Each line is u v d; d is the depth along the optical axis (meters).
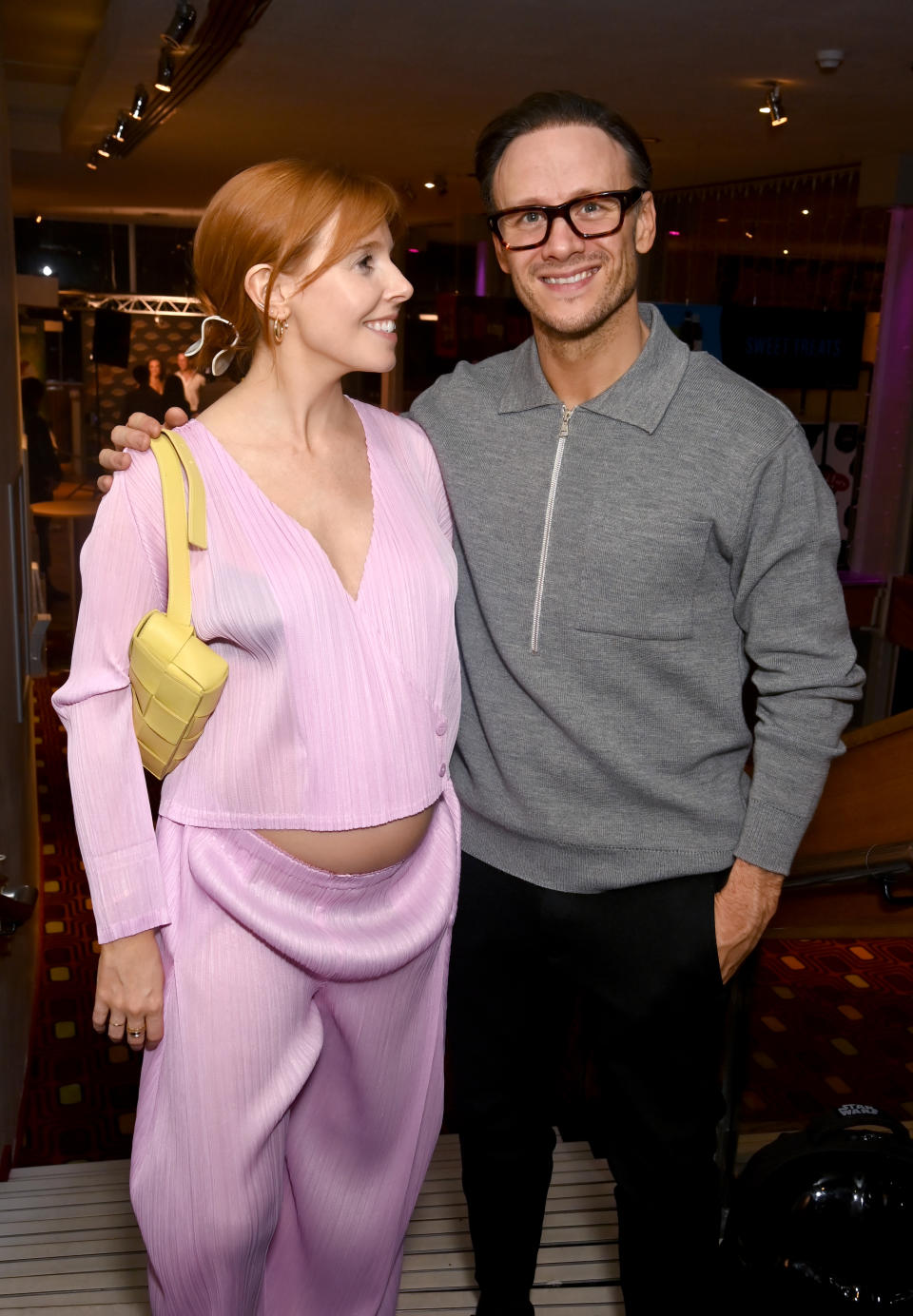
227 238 1.62
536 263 1.77
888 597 9.61
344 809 1.66
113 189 13.67
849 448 9.57
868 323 9.30
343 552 1.70
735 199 10.27
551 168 1.74
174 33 5.28
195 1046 1.68
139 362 18.23
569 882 1.90
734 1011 2.50
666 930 1.86
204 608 1.60
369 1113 1.88
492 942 1.99
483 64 6.30
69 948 5.72
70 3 7.02
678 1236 1.98
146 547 1.62
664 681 1.83
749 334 8.54
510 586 1.87
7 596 4.51
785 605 1.80
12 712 4.69
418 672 1.73
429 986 1.89
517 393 1.88
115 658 1.64
